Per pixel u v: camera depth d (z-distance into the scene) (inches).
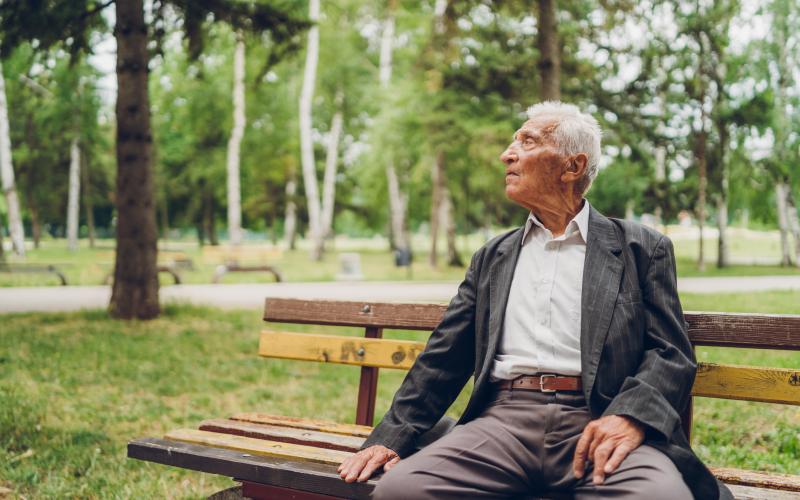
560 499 89.9
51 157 1553.9
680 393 85.7
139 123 407.5
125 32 398.9
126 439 184.7
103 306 478.0
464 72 593.3
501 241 103.0
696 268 1070.4
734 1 837.2
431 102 642.2
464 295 103.1
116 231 412.2
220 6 399.9
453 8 514.3
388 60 1083.3
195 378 261.4
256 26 407.5
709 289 629.6
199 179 1700.3
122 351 309.7
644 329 91.4
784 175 988.6
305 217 1904.5
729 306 469.1
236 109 1105.4
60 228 2901.1
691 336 102.2
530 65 575.8
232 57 1235.9
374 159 1127.6
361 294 606.5
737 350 310.3
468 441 91.0
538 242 99.0
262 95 1272.1
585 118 100.0
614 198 830.5
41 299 533.6
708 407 217.5
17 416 196.7
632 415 82.3
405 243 1347.2
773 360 284.0
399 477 86.1
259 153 1449.3
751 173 986.1
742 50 969.5
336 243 2908.5
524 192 98.4
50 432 185.9
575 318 93.0
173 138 1584.6
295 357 130.2
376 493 86.4
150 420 204.5
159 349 316.2
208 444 103.7
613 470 80.7
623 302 91.1
